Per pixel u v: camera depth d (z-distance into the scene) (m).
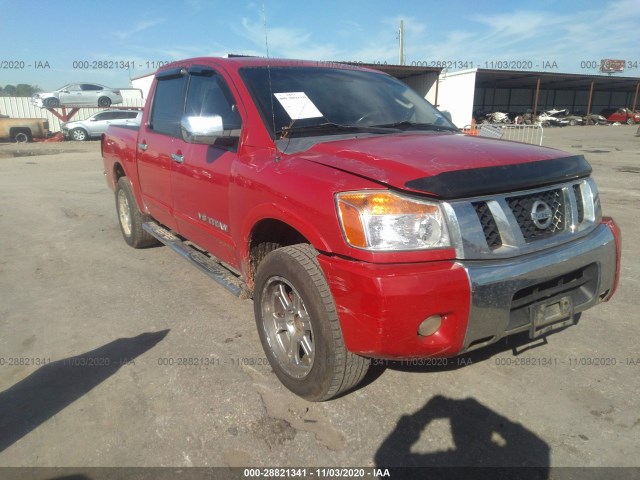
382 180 2.24
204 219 3.69
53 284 4.60
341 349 2.44
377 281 2.13
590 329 3.56
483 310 2.23
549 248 2.47
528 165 2.49
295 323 2.79
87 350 3.34
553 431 2.52
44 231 6.61
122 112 26.95
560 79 40.78
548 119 40.31
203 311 3.96
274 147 2.97
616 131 32.16
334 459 2.34
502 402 2.75
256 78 3.42
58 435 2.50
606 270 2.75
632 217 6.91
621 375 2.98
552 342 3.38
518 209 2.44
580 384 2.90
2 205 8.45
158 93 4.67
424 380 2.96
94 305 4.10
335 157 2.60
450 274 2.17
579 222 2.73
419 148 2.66
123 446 2.42
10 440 2.47
